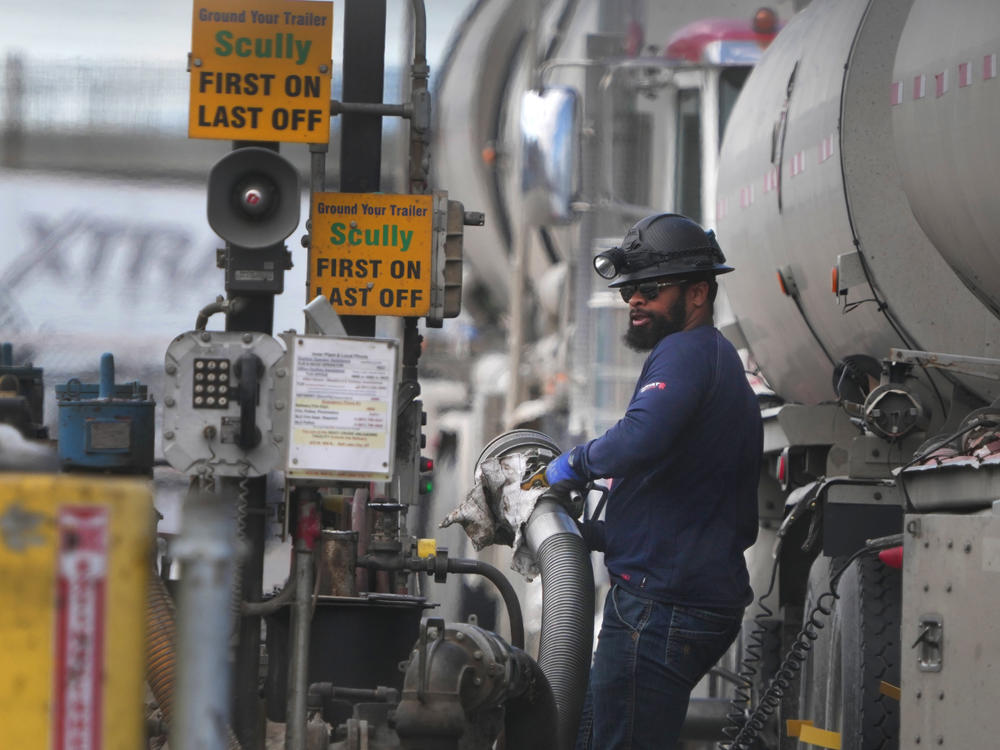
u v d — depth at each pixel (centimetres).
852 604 2131
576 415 5781
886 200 2427
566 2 7469
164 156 5881
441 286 2000
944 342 2384
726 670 3175
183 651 900
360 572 1916
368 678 1659
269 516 1550
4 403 1510
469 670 1414
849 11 2630
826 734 2125
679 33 5069
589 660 1719
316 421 1332
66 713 862
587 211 5297
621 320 5703
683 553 1747
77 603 863
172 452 1404
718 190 3322
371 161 2033
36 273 5669
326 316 1406
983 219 2098
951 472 1925
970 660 1553
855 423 2466
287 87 1784
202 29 1777
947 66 2136
